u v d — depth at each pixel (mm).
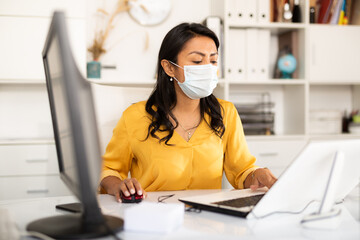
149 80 2799
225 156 1552
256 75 2771
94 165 719
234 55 2744
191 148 1421
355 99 3127
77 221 799
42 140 2467
